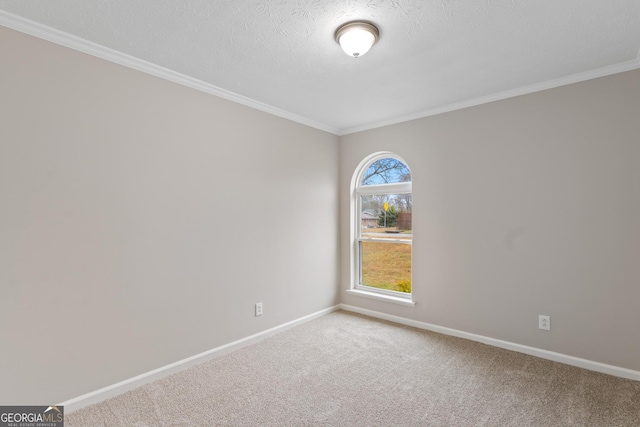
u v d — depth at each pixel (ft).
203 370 8.21
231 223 9.46
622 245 7.73
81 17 5.83
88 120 6.77
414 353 9.14
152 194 7.75
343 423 6.11
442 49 6.97
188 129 8.47
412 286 11.36
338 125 12.71
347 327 11.27
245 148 9.86
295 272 11.46
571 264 8.40
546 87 8.71
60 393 6.36
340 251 13.39
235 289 9.54
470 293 10.10
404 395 7.03
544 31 6.28
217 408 6.58
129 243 7.35
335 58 7.38
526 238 9.08
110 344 7.04
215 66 7.77
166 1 5.38
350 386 7.41
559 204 8.57
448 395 7.02
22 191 5.97
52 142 6.30
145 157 7.63
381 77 8.38
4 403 5.77
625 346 7.70
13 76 5.89
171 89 8.14
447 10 5.62
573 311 8.37
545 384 7.43
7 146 5.82
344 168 13.32
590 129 8.14
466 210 10.16
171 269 8.09
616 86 7.80
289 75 8.25
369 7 5.54
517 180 9.23
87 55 6.77
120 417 6.27
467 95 9.62
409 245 11.82
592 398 6.84
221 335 9.16
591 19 5.89
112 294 7.08
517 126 9.22
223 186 9.25
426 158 11.04
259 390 7.25
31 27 6.01
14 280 5.87
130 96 7.39
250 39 6.57
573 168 8.37
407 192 11.89
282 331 10.87
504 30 6.24
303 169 11.84
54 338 6.30
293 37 6.50
